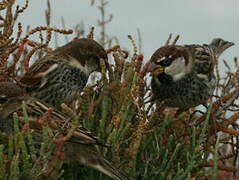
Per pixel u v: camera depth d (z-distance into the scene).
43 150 7.55
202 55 12.02
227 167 8.99
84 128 8.52
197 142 9.04
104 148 8.91
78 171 8.96
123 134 8.66
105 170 8.49
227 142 9.80
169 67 11.74
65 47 11.43
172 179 8.81
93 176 8.91
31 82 10.91
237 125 10.16
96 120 9.46
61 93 11.16
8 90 9.26
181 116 9.84
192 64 11.88
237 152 9.67
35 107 8.95
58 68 11.10
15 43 9.86
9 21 9.84
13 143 8.27
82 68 11.38
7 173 7.86
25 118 7.80
